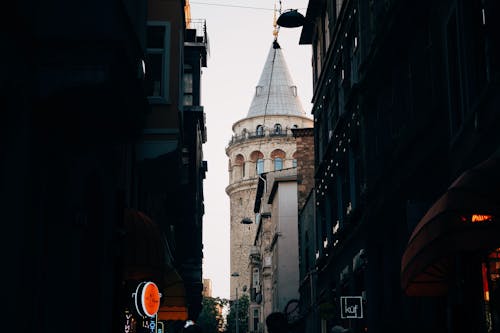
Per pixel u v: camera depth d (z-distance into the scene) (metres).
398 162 18.33
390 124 19.59
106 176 13.45
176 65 19.62
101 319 12.84
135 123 11.35
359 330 24.56
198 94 29.36
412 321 17.08
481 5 11.76
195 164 29.16
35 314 9.61
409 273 10.96
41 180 10.01
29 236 9.52
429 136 15.30
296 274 55.69
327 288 33.16
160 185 22.17
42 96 9.55
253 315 86.62
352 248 26.19
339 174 28.98
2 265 8.82
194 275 39.00
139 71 10.92
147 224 15.47
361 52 23.70
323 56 33.97
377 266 21.84
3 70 8.59
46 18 9.63
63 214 11.00
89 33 9.63
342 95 28.89
